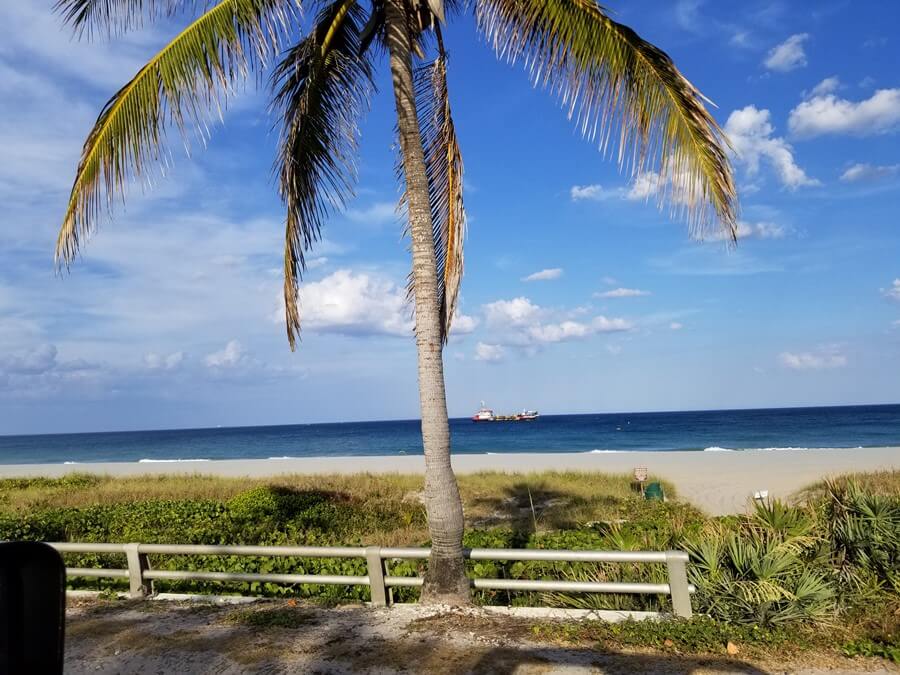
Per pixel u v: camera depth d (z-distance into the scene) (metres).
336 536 12.39
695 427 84.50
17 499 20.11
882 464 26.20
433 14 6.73
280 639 5.50
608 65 5.65
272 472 33.22
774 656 4.87
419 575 7.21
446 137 7.78
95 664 5.17
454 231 7.73
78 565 8.70
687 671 4.62
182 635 5.71
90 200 5.60
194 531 12.13
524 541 8.68
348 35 7.61
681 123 5.50
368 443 82.38
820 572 6.04
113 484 24.34
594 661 4.83
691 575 6.09
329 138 7.82
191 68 5.56
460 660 4.91
